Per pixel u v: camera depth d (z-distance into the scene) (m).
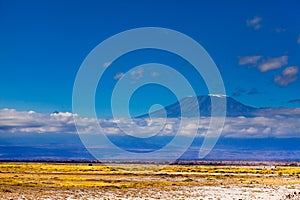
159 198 65.88
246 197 69.12
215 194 72.44
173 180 103.88
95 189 78.12
